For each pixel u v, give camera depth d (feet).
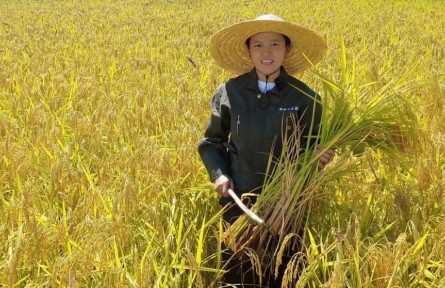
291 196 5.32
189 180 6.93
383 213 6.27
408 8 34.55
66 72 13.91
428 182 6.13
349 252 5.08
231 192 5.53
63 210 5.98
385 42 19.19
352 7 35.50
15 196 6.90
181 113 9.45
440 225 5.41
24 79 13.04
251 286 5.97
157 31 23.72
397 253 4.77
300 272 5.49
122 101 11.12
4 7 40.73
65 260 4.78
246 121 5.50
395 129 5.89
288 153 5.45
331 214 6.11
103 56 16.81
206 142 5.92
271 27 5.32
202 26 25.72
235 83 5.63
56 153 7.55
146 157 6.84
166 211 6.32
